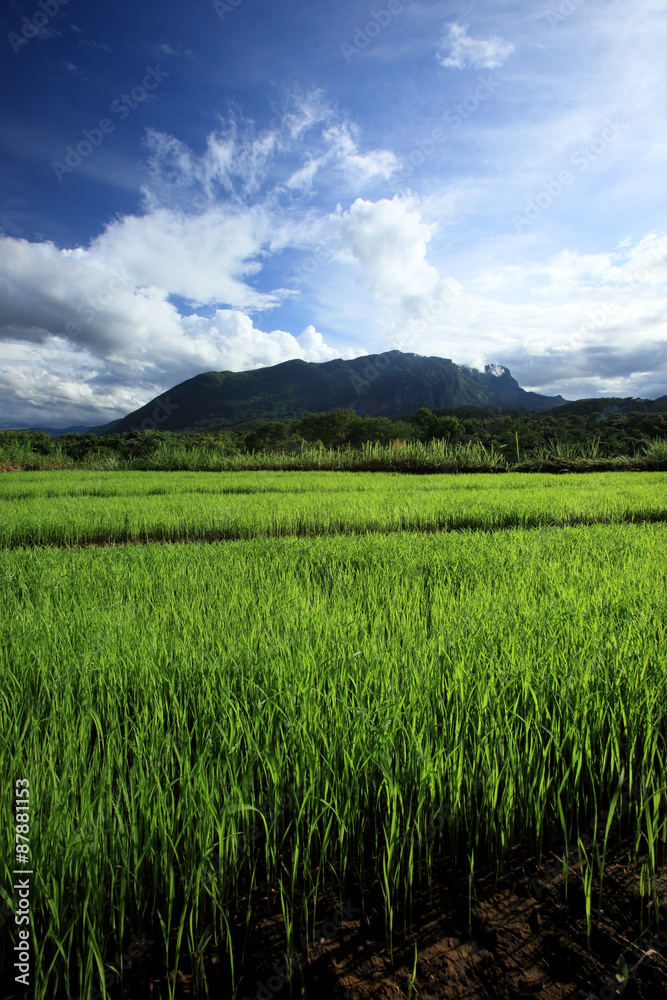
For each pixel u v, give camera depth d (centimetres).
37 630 303
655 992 135
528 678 231
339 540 643
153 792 181
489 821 186
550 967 144
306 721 209
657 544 572
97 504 1012
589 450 2566
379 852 182
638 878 175
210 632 303
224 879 165
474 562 487
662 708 217
